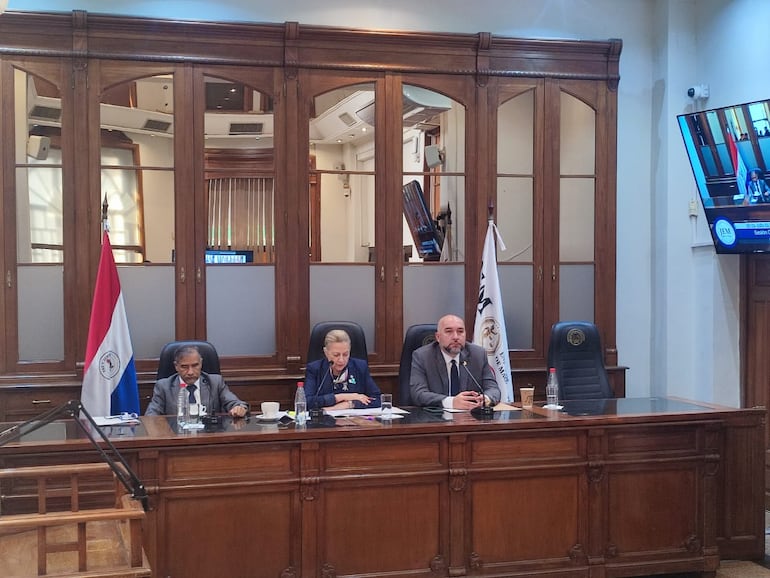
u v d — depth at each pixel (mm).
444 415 3846
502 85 5453
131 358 4535
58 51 4816
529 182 5551
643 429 3816
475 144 5422
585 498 3707
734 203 4910
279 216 5152
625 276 5754
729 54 5273
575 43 5527
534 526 3641
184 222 5035
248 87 5125
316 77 5184
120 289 4570
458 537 3535
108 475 3154
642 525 3801
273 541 3365
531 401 4168
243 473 3344
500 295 5289
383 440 3484
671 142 5594
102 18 4836
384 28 5332
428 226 5441
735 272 5395
